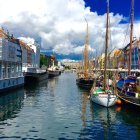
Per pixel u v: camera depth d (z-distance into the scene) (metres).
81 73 112.81
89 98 52.44
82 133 27.36
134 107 37.22
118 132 27.84
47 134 26.89
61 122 32.06
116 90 46.25
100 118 34.34
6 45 63.38
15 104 45.16
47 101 49.72
